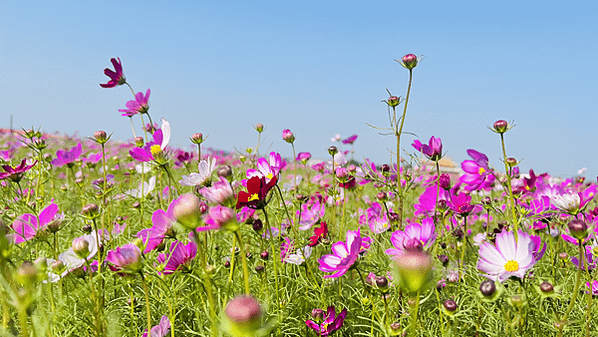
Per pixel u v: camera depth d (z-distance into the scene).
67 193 1.86
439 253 1.30
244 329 0.68
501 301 1.10
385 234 1.41
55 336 1.02
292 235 1.40
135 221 1.61
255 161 1.75
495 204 1.39
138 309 1.18
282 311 1.13
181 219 0.90
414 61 1.24
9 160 1.55
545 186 1.30
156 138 1.23
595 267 1.15
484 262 1.03
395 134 1.28
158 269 1.05
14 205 1.37
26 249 0.95
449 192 1.32
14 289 0.87
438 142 1.28
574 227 1.01
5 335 0.89
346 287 1.35
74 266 1.06
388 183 1.39
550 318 1.09
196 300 1.19
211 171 1.21
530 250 1.02
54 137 4.40
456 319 1.11
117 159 2.11
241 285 1.21
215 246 1.42
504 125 1.10
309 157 1.90
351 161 1.83
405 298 1.18
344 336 1.21
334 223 1.60
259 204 1.09
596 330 1.10
